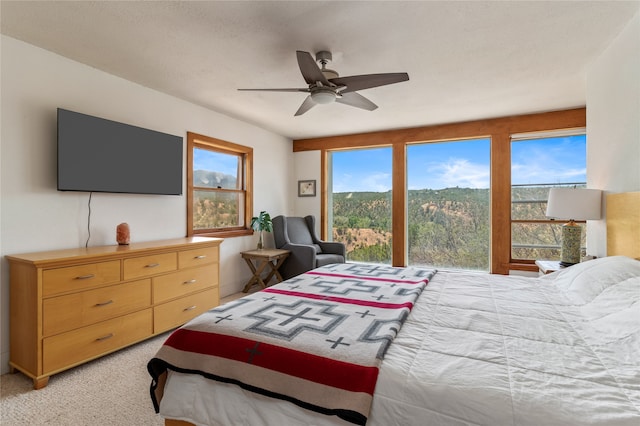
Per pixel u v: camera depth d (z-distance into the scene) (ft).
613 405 2.85
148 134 10.35
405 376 3.47
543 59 8.61
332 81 7.64
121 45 7.97
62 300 7.11
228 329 4.72
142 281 8.75
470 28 7.14
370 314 5.27
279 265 15.07
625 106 7.25
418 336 4.45
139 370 7.55
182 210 12.03
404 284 7.30
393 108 12.79
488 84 10.34
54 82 8.37
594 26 7.11
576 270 6.77
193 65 9.04
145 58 8.64
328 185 18.21
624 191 7.36
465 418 3.07
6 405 6.21
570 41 7.71
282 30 7.22
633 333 3.93
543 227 13.74
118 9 6.51
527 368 3.51
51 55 8.30
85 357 7.48
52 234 8.34
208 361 4.45
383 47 7.95
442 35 7.41
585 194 8.43
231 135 14.24
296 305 5.80
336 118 14.29
